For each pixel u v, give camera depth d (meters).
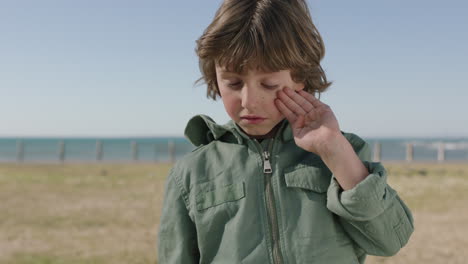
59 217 7.01
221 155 1.30
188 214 1.28
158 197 9.12
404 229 1.09
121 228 6.25
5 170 15.32
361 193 1.00
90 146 44.59
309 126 1.13
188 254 1.26
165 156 28.33
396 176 12.27
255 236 1.17
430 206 7.80
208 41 1.10
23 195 9.36
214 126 1.33
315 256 1.11
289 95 1.12
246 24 1.08
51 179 12.41
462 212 7.21
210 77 1.25
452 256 4.68
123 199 8.87
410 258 4.62
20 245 5.31
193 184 1.28
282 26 1.08
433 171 13.71
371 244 1.11
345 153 1.06
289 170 1.21
